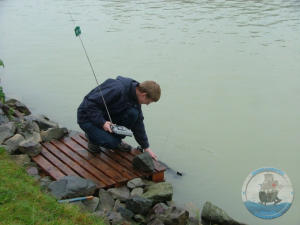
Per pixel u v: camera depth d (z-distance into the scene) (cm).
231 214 466
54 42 1152
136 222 427
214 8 1622
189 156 592
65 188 424
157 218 416
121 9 1603
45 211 357
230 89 824
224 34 1234
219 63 975
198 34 1234
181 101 773
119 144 540
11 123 571
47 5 1705
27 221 329
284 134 655
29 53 1054
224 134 657
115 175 491
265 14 1516
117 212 426
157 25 1339
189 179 534
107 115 506
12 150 522
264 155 595
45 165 505
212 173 548
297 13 1527
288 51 1069
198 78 880
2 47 1105
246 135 654
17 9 1633
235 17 1464
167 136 650
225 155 595
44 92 817
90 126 509
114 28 1302
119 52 1055
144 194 465
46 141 570
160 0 1797
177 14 1511
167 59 999
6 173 431
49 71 929
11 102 709
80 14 1520
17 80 874
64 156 530
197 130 669
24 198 367
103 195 450
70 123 695
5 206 344
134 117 505
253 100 776
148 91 484
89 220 370
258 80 870
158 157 586
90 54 1041
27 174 460
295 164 570
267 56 1030
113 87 490
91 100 490
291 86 839
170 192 468
